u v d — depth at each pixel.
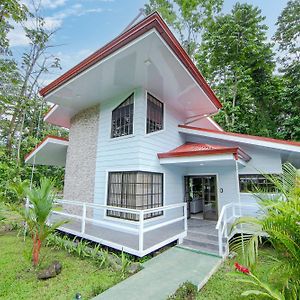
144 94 7.54
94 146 8.77
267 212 3.19
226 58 19.31
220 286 4.06
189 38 19.42
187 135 10.52
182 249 5.95
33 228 5.19
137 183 6.95
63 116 10.66
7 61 12.26
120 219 7.08
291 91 17.16
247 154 8.41
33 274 4.55
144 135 7.34
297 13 20.23
